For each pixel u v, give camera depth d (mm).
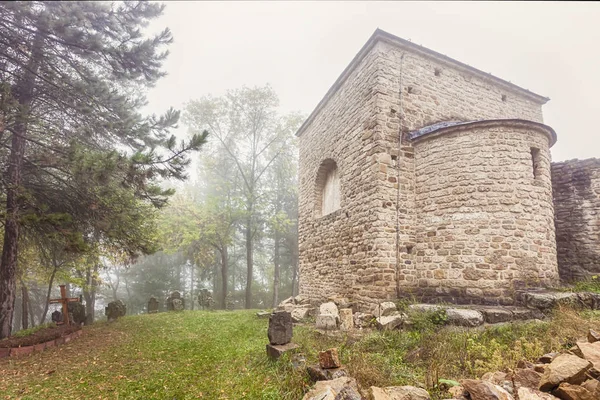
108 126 7879
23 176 8664
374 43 9578
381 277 8250
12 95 7141
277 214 22172
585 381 3100
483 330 5902
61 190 8977
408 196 8945
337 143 11461
